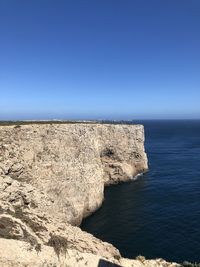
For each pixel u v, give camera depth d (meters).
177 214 56.88
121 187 77.75
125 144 87.00
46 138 49.75
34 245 23.86
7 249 22.45
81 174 56.97
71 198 52.84
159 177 87.06
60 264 24.28
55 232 28.86
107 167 80.94
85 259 26.16
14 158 40.09
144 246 44.34
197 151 138.00
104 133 81.00
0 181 31.52
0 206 27.61
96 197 61.44
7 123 65.19
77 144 58.22
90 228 51.66
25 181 41.31
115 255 30.62
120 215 57.66
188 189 74.12
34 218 29.72
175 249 43.19
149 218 55.47
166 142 180.62
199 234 47.78
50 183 47.47
